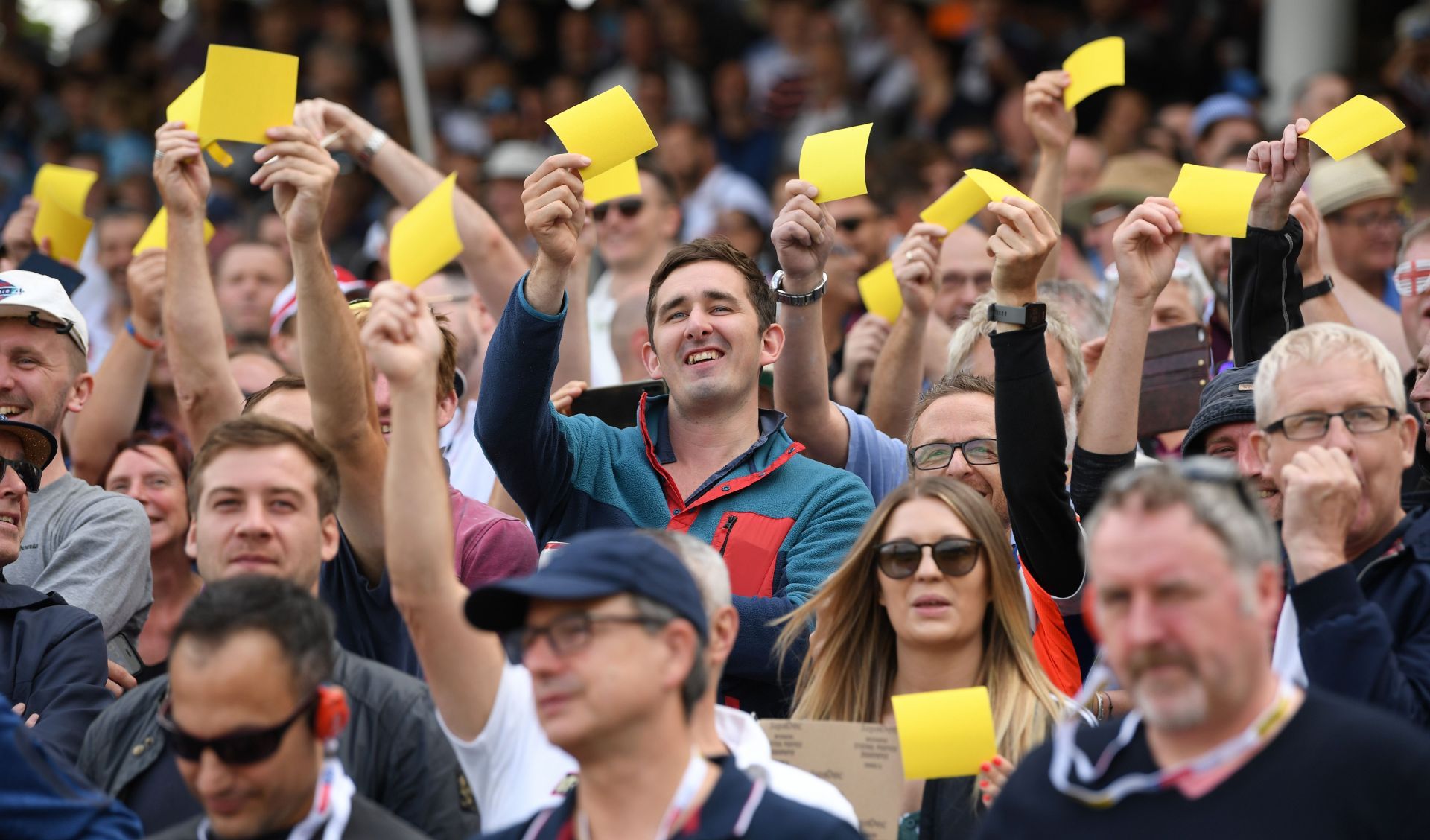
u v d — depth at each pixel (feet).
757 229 107.14
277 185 48.73
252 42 156.76
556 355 53.21
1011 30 132.77
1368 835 31.19
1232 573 32.12
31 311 61.16
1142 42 128.26
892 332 65.72
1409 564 43.70
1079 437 50.55
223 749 36.63
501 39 152.76
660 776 35.47
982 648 46.96
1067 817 33.37
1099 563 32.81
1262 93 120.57
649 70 138.72
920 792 45.70
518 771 41.75
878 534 47.52
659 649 35.35
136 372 70.54
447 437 69.67
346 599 49.73
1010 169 103.24
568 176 51.85
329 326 48.11
